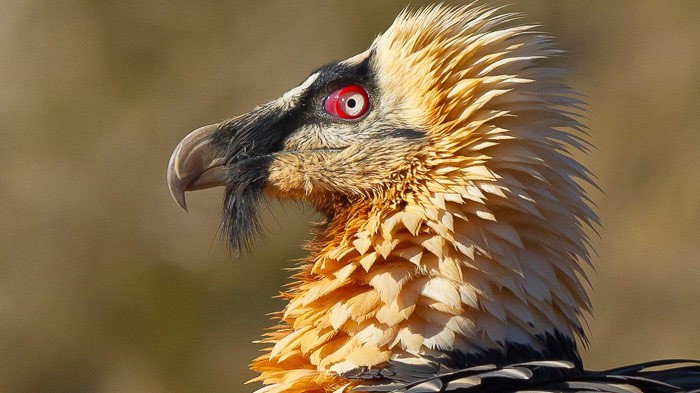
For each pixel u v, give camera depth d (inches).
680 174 608.7
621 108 643.5
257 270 625.0
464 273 236.7
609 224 609.0
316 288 243.9
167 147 671.8
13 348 641.0
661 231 596.7
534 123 253.0
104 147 676.1
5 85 691.4
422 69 261.6
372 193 260.5
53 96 687.7
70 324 642.2
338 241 257.6
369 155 261.7
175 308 636.1
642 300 586.9
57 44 703.1
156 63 689.6
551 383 227.0
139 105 681.6
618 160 625.0
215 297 631.8
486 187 241.8
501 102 252.5
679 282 584.4
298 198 275.9
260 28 682.2
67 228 661.3
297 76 668.1
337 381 232.5
